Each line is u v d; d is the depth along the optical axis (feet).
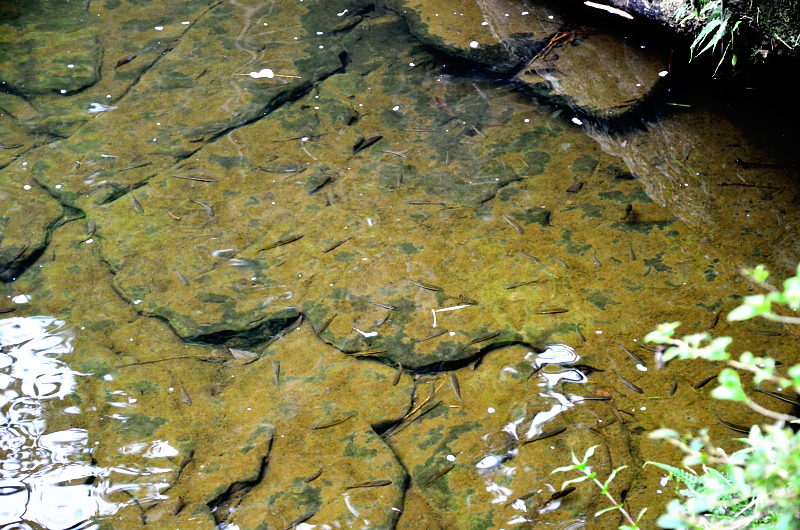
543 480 8.79
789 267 11.52
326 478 8.93
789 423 9.22
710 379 9.93
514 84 16.30
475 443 9.29
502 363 10.37
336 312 11.25
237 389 10.09
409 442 9.37
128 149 14.62
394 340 10.77
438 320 11.05
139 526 8.32
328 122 15.40
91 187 13.67
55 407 9.70
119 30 18.56
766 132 14.47
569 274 11.68
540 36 17.58
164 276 11.87
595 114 15.21
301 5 19.58
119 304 11.36
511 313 11.10
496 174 13.89
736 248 11.97
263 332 10.96
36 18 18.92
